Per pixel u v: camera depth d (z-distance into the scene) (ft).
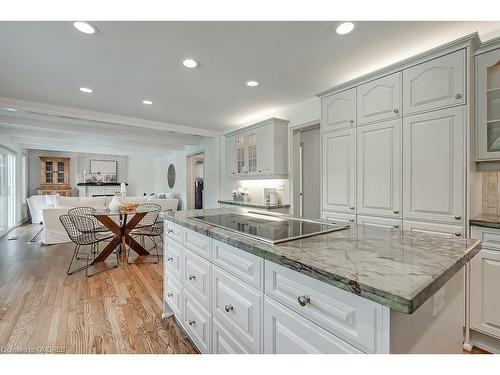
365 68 8.43
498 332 5.54
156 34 6.45
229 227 4.97
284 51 7.35
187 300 5.91
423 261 2.94
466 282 5.95
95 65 8.05
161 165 32.76
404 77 7.04
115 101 11.51
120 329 6.61
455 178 6.14
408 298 2.04
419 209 6.73
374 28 6.35
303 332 3.04
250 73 8.77
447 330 3.36
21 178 23.44
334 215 8.93
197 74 8.80
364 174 8.00
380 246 3.59
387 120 7.41
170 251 6.93
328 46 7.13
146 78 9.07
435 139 6.45
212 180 19.69
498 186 6.66
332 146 8.98
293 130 12.66
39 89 10.00
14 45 6.85
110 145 22.48
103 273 10.76
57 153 30.83
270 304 3.52
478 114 6.12
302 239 4.01
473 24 6.25
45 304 7.92
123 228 12.75
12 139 20.02
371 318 2.40
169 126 16.10
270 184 14.28
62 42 6.73
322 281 2.72
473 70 6.10
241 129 14.47
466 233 5.97
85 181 31.99
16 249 14.44
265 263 3.60
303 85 9.88
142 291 8.96
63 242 15.84
